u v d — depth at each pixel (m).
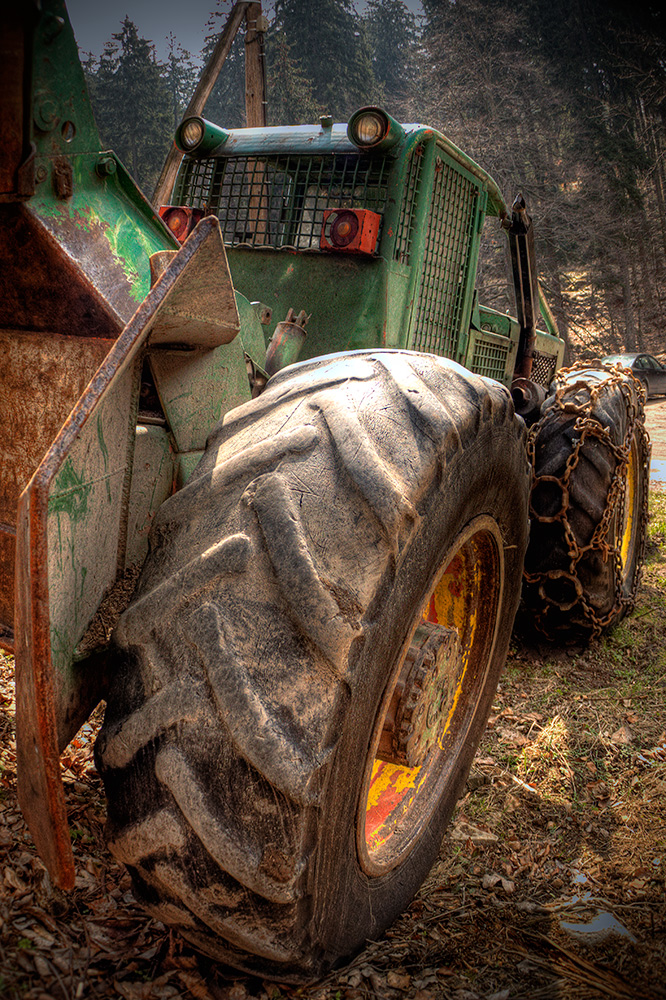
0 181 1.41
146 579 1.42
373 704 1.46
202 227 1.37
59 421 1.70
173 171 5.40
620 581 3.50
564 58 27.53
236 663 1.27
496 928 1.88
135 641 1.35
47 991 1.47
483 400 1.77
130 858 1.33
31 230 1.47
